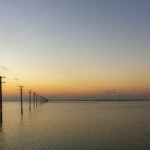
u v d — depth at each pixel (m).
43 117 60.19
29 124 44.00
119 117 59.81
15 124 44.25
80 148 22.45
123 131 34.25
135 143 24.95
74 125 42.06
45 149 22.08
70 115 67.00
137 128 37.72
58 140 26.75
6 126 41.22
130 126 40.56
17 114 73.69
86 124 43.81
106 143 24.89
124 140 26.78
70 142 25.52
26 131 34.50
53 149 22.02
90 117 59.84
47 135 30.50
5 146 23.62
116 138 28.09
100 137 28.78
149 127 39.00
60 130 35.31
